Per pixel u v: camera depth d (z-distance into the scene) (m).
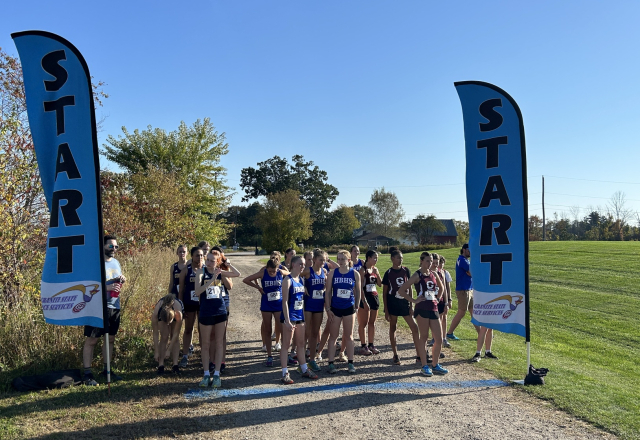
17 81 11.47
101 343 6.85
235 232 79.50
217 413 5.11
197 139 27.20
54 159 5.81
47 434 4.36
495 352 7.91
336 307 6.76
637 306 12.20
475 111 6.60
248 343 8.95
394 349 7.28
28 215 8.63
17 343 6.27
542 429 4.61
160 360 6.59
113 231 14.16
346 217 75.56
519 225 6.26
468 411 5.15
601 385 5.99
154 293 10.06
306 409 5.27
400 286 7.12
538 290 15.38
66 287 5.64
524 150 6.26
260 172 79.25
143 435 4.46
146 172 21.73
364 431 4.64
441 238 76.81
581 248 26.08
